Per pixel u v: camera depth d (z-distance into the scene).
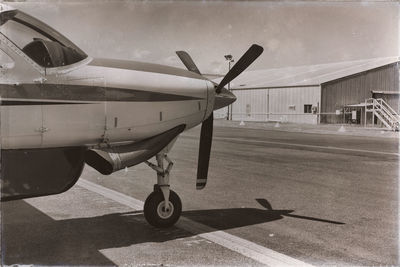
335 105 29.70
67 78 3.86
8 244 3.91
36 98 3.71
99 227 4.52
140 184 7.03
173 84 4.46
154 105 4.33
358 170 8.70
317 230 4.52
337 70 33.16
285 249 3.90
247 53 4.75
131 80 4.20
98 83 4.01
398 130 22.80
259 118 33.41
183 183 7.17
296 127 25.38
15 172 3.77
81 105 3.93
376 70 30.80
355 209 5.48
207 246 3.95
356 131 21.66
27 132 3.70
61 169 4.03
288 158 10.55
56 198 5.90
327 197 6.18
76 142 4.00
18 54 3.66
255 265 3.49
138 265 3.45
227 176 7.87
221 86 4.83
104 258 3.60
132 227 4.54
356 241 4.15
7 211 5.13
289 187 6.90
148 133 4.38
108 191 6.43
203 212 5.27
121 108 4.14
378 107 29.00
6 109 3.60
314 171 8.52
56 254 3.67
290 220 4.93
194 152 11.77
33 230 4.37
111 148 4.22
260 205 5.68
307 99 29.98
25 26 3.86
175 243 4.02
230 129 23.34
